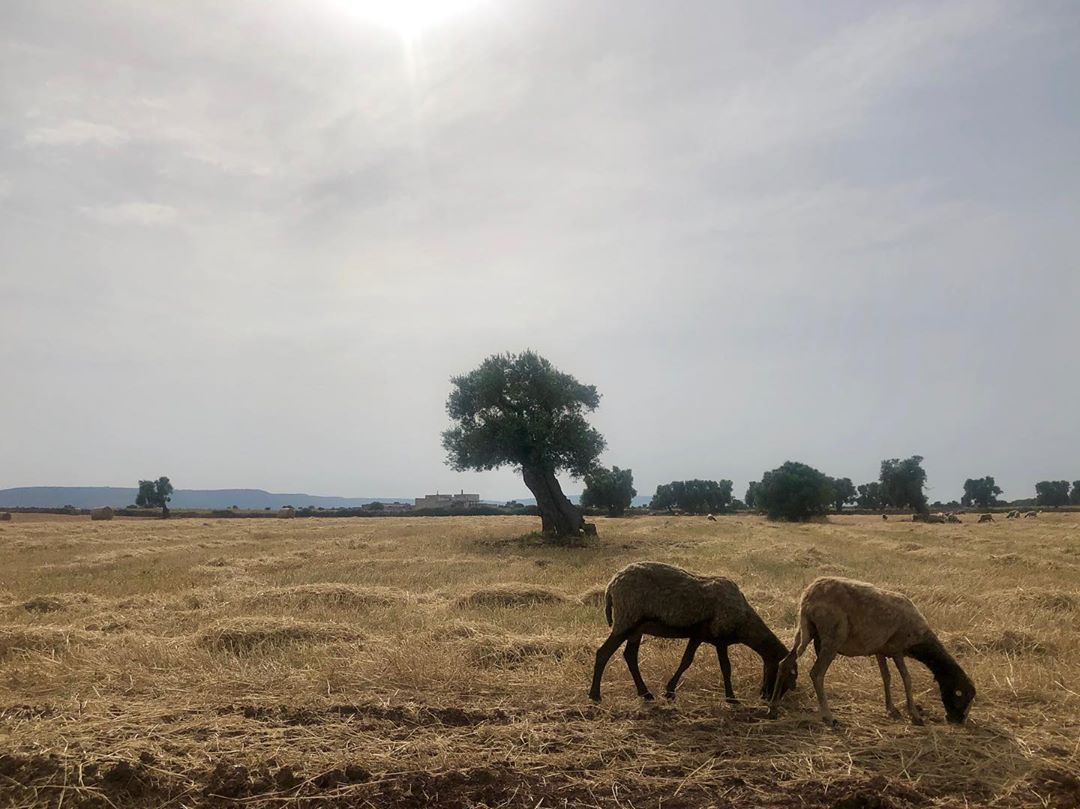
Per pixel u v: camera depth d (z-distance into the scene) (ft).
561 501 129.80
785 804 19.52
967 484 390.63
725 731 24.50
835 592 25.72
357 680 29.45
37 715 25.34
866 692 28.53
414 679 29.22
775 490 223.10
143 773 20.58
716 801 19.72
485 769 20.98
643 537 131.85
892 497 280.51
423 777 20.63
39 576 71.56
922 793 20.12
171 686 29.19
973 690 25.09
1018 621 42.29
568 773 21.21
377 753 22.08
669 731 24.50
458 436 133.69
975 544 108.68
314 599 50.24
